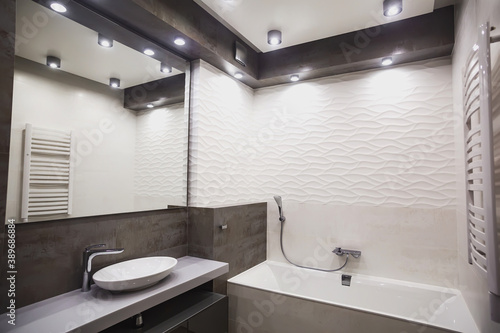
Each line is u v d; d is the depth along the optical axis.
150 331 1.56
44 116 1.48
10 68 1.09
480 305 1.53
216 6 2.08
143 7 1.65
